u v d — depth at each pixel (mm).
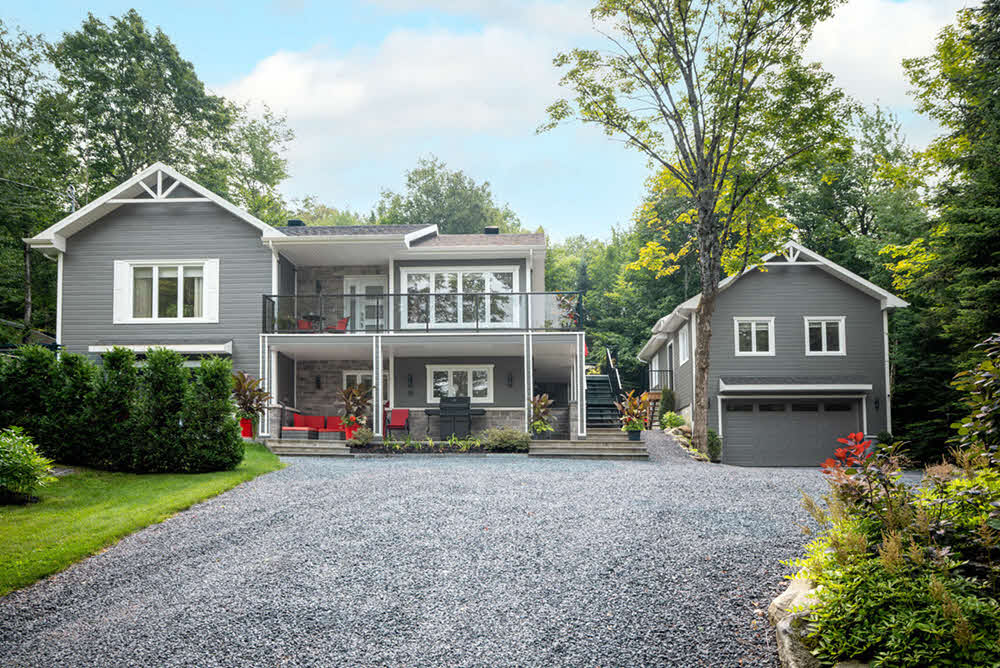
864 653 5133
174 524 10242
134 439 13977
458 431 22406
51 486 12547
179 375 14359
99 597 7566
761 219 23109
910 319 27984
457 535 9273
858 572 5438
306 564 8344
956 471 6344
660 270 26891
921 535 5539
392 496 11641
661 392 31562
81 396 14273
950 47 23828
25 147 30031
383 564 8266
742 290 25625
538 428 20391
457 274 23922
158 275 22469
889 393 25469
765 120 21172
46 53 32969
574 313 22188
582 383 21172
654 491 11898
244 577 7980
